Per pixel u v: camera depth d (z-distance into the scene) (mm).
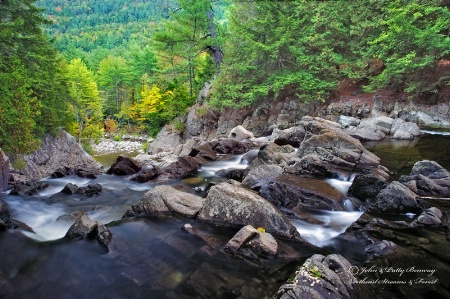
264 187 8750
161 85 42375
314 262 4531
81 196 10266
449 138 16734
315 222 7266
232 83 28031
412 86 20719
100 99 54656
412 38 20641
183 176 12438
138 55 66562
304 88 24844
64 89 26250
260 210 6617
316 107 25469
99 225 6520
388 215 7395
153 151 32906
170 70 34375
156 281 4934
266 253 5527
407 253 5520
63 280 5027
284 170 10648
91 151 39344
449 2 20844
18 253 5785
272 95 27844
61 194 10523
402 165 11680
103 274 5164
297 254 5668
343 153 11656
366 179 8516
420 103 20984
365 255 5590
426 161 9586
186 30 31016
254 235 5879
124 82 63750
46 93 22234
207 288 4695
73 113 37656
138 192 10680
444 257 5383
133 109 56812
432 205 7434
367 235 6355
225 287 4699
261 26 26547
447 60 21422
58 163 24344
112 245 6055
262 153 12508
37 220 8086
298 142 16438
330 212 7824
